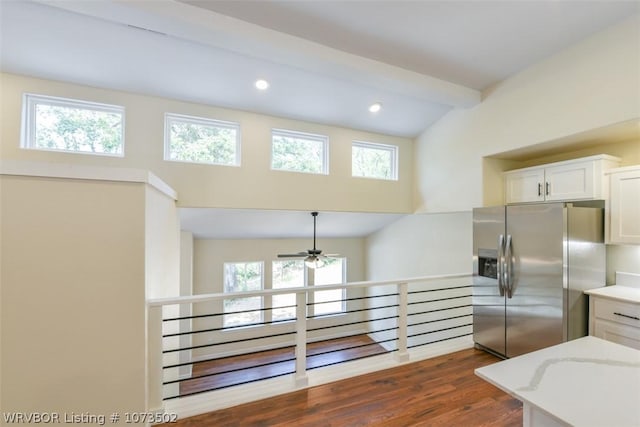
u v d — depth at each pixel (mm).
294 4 2141
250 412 2012
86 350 1665
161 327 1910
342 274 6172
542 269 2529
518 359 1201
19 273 1561
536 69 2850
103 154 2980
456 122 3793
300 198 3861
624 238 2432
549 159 3334
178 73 2916
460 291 4117
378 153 4527
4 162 1532
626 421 821
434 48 2662
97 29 2363
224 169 3467
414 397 2201
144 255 1776
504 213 2855
